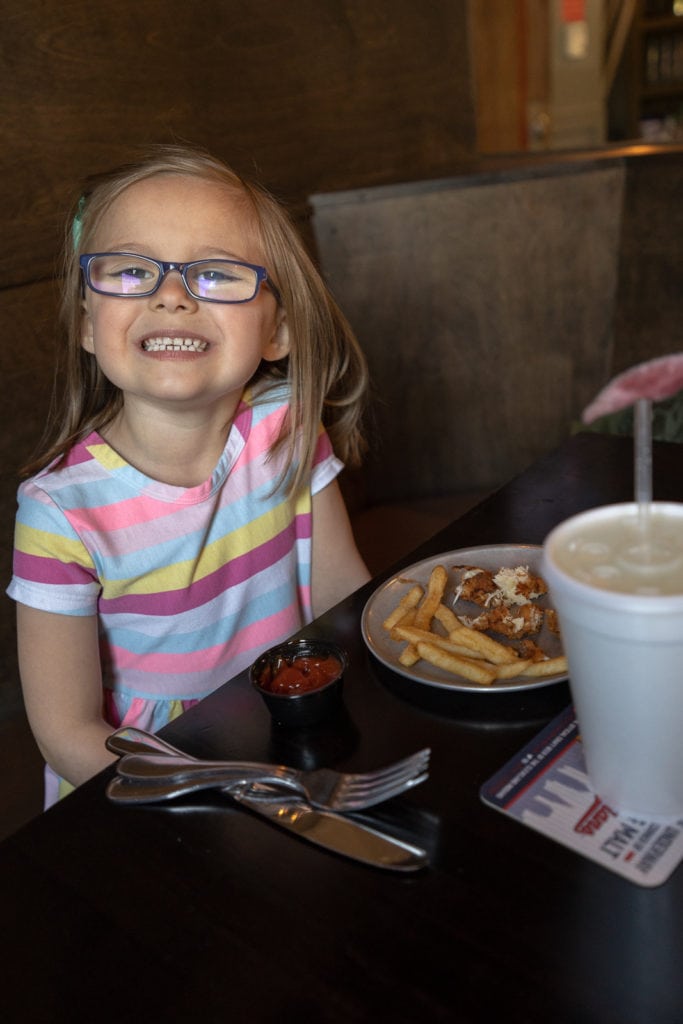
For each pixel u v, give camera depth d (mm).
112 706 1138
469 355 2750
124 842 656
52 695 989
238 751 743
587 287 2717
